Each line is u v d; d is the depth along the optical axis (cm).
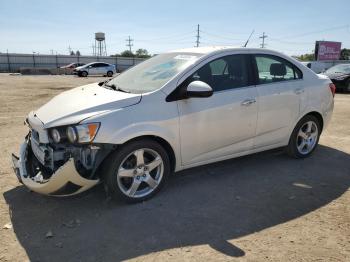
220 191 443
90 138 361
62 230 352
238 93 459
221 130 450
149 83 436
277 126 510
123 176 391
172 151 421
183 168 440
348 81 1606
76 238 338
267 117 493
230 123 455
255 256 310
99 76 3656
